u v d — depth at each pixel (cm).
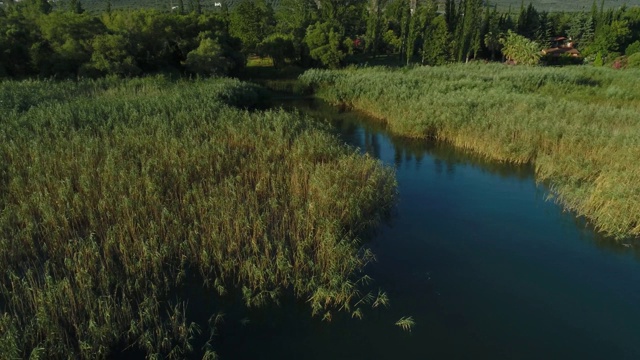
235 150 2225
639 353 1188
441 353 1180
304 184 1931
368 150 2919
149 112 2814
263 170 2022
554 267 1563
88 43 4716
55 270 1305
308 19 7775
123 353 1140
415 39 7025
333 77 5072
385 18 8000
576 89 4128
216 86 3856
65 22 4666
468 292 1428
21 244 1448
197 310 1306
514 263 1587
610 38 6919
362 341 1218
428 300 1388
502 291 1435
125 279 1368
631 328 1277
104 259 1429
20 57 4534
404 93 3806
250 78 5875
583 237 1753
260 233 1578
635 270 1543
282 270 1409
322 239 1540
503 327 1280
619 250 1659
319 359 1152
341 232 1644
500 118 2833
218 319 1262
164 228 1570
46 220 1527
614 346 1211
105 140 2202
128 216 1579
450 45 6800
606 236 1734
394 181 2112
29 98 3094
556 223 1867
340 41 6356
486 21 7438
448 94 3606
